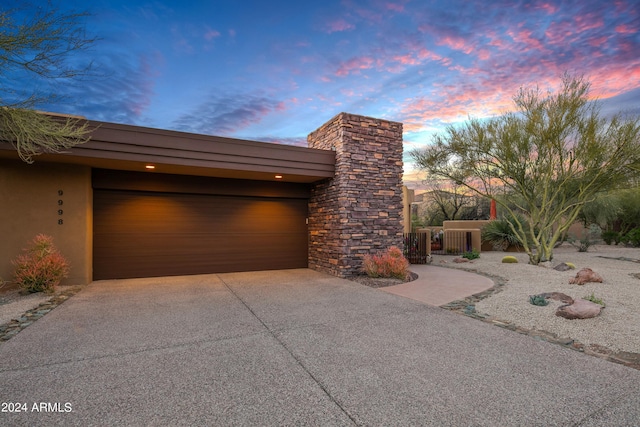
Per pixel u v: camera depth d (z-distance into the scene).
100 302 5.77
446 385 2.77
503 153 9.82
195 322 4.61
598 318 4.57
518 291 6.43
